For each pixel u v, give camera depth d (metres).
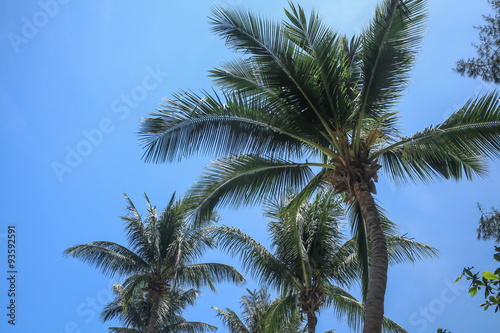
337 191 9.14
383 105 9.43
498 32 11.62
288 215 12.64
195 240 19.83
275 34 9.12
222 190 10.06
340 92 9.29
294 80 9.14
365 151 9.05
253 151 9.77
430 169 10.24
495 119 8.57
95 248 19.34
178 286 20.61
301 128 9.67
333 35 9.25
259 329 16.20
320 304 14.12
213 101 9.55
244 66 9.66
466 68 11.88
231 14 9.20
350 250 14.45
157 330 24.16
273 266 14.08
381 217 11.14
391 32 8.98
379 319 7.11
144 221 20.36
